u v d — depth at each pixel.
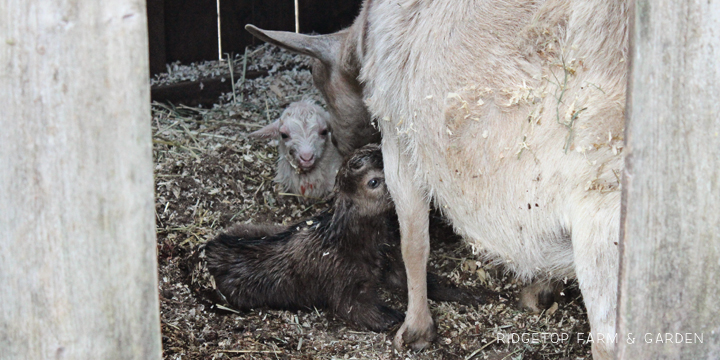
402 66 3.70
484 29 3.25
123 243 2.17
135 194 2.16
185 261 5.43
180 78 8.05
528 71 3.10
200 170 6.43
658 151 2.25
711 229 2.31
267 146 6.98
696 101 2.23
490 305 4.98
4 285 2.11
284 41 5.12
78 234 2.11
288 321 4.97
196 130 7.21
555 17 3.04
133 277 2.21
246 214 6.15
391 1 3.80
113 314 2.20
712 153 2.26
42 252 2.10
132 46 2.06
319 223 5.12
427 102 3.51
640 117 2.22
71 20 1.99
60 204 2.08
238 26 8.56
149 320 2.26
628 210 2.27
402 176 4.12
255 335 4.72
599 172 2.92
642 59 2.19
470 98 3.27
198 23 8.35
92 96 2.04
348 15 8.88
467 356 4.45
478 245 3.72
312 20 8.82
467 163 3.41
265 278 5.09
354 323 4.88
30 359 2.17
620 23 2.88
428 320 4.51
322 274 4.91
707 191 2.29
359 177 4.82
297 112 6.10
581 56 2.96
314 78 5.66
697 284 2.36
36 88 2.00
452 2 3.41
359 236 4.85
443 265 5.44
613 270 2.82
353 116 5.41
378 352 4.53
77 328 2.17
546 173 3.10
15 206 2.06
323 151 6.20
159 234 5.66
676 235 2.31
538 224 3.25
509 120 3.18
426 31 3.51
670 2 2.16
